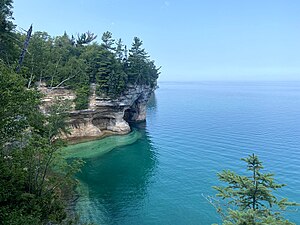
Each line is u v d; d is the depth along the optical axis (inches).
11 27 1592.0
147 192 1542.8
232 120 3777.1
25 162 829.8
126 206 1365.7
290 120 3725.4
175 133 3016.7
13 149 786.2
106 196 1480.1
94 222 1188.5
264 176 682.2
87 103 2726.4
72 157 2130.9
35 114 916.6
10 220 609.3
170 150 2368.4
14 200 738.8
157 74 3973.9
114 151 2370.8
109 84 2832.2
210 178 1724.9
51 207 880.3
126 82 3011.8
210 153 2247.8
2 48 1628.9
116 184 1659.7
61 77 2640.3
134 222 1211.2
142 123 3676.2
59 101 2063.2
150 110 4997.5
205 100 6850.4
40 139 887.7
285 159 2065.7
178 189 1576.0
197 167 1929.1
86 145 2463.1
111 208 1339.8
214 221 1225.4
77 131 2647.6
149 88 3779.5
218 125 3420.3
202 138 2755.9
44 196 860.0
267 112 4557.1
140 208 1346.0
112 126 3021.7
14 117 712.4
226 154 2209.6
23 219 631.2
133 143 2632.9
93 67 2901.1
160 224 1197.1
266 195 685.9
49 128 1122.0
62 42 3280.0
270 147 2395.4
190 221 1225.4
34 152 836.0
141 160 2127.2
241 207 730.8
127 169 1932.8
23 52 1325.0
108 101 2854.3
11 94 649.0
